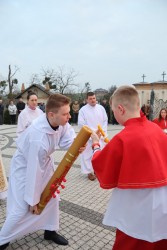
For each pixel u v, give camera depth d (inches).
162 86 903.1
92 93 241.8
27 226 113.2
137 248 80.3
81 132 94.7
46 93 1280.8
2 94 1547.7
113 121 779.4
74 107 770.8
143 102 921.5
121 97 81.5
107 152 78.7
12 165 114.1
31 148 103.1
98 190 203.8
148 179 74.7
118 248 83.1
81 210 165.6
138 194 76.9
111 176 78.3
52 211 120.7
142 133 77.9
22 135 111.1
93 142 90.8
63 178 104.5
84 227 143.2
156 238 75.8
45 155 105.6
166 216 76.1
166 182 75.5
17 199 109.0
